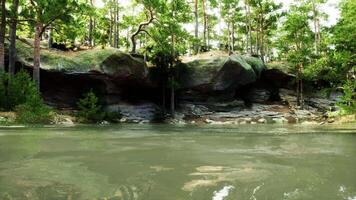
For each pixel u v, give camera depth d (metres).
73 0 18.14
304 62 33.16
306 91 38.81
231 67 30.50
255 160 4.13
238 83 32.03
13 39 19.69
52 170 3.29
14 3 18.92
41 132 9.10
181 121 27.84
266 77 37.91
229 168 3.52
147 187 2.60
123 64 25.91
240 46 60.66
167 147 5.55
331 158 4.38
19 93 15.48
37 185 2.63
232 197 2.37
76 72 24.25
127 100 28.33
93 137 7.68
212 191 2.51
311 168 3.58
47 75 24.16
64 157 4.20
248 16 42.34
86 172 3.20
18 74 16.06
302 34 34.81
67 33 20.84
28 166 3.51
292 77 37.94
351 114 21.25
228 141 6.92
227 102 32.44
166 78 29.94
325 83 37.94
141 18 33.03
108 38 40.19
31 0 19.14
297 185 2.76
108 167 3.49
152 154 4.57
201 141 6.85
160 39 29.00
